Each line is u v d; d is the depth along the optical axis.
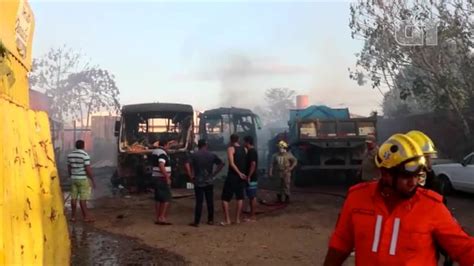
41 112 4.86
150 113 18.86
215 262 7.77
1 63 3.20
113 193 17.81
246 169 11.27
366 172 8.20
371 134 18.20
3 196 2.79
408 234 2.71
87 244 9.02
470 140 21.11
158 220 11.03
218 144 22.03
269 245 8.92
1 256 2.65
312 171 18.81
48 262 4.02
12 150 3.24
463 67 21.25
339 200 14.71
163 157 10.95
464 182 14.93
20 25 3.83
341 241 2.98
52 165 4.78
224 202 10.96
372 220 2.79
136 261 7.81
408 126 25.38
